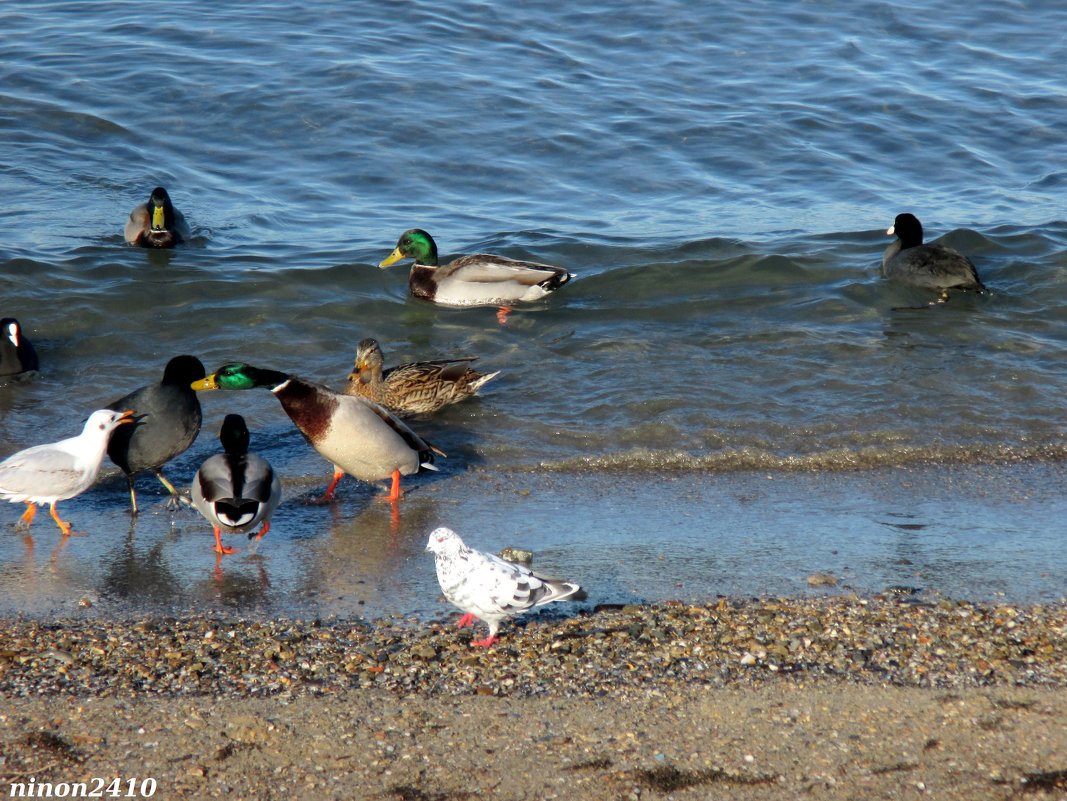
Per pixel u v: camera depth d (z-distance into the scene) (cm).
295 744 850
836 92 2870
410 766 828
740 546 1202
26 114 2553
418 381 1537
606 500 1312
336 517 1278
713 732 872
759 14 3266
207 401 1568
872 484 1355
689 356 1717
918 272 1961
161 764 826
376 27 3069
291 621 1042
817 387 1595
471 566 963
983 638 1009
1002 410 1530
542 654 978
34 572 1135
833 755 845
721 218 2306
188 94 2675
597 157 2544
